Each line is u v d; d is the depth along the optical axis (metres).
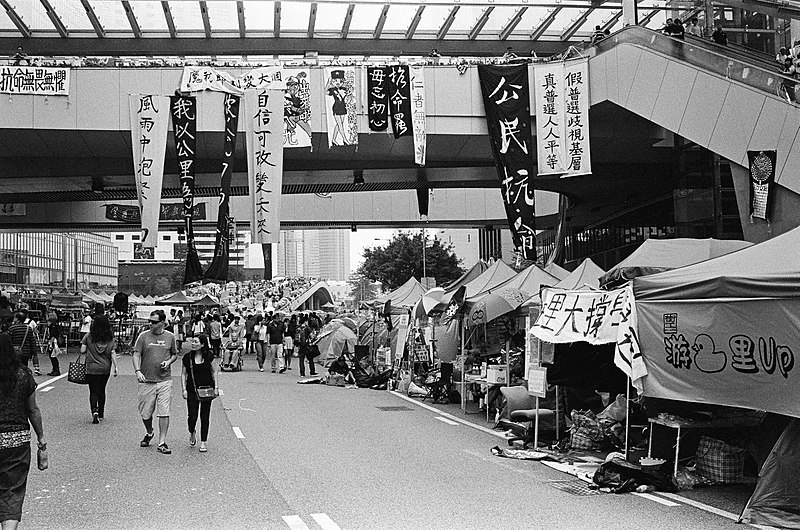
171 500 8.81
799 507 7.92
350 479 10.03
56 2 26.84
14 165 26.94
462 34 29.12
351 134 23.84
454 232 91.19
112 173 27.70
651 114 20.62
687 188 26.00
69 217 42.00
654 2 26.66
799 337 7.77
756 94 17.08
